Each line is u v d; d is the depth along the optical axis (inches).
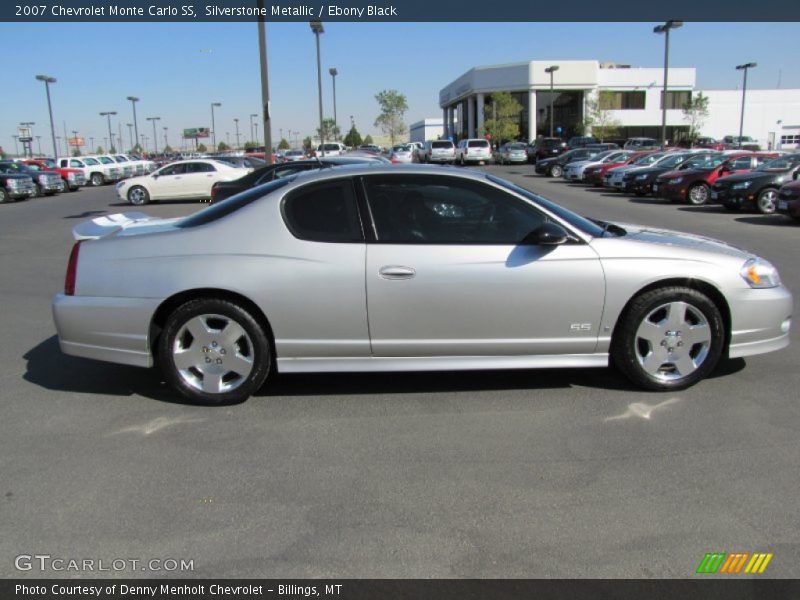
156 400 182.5
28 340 246.2
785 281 327.9
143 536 118.6
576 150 1362.0
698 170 753.6
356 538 117.1
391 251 169.2
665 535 116.6
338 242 170.2
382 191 173.2
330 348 172.6
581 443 152.4
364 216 171.8
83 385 195.3
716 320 177.8
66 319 175.5
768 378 191.8
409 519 122.7
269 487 134.9
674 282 175.9
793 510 123.8
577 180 1178.6
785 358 209.5
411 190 173.3
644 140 1900.8
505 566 109.0
